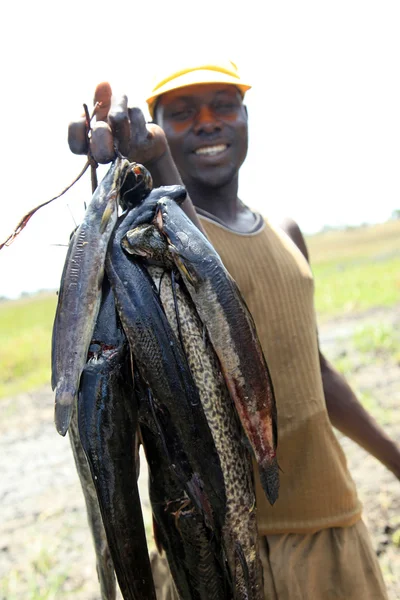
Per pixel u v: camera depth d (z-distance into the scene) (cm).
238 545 183
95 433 165
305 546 241
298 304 249
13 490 620
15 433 818
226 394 181
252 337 174
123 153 187
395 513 473
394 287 1797
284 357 242
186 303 178
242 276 241
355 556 247
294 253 258
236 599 186
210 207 253
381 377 819
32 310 4006
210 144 246
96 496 178
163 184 206
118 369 168
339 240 6038
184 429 170
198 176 249
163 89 244
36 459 707
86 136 186
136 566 172
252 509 186
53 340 165
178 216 173
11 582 444
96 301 167
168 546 193
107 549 186
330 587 242
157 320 169
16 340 1859
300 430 241
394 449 285
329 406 280
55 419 157
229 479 180
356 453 595
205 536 189
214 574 193
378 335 1023
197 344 178
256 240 249
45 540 505
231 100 250
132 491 171
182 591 196
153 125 204
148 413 175
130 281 169
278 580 233
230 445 181
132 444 171
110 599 189
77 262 167
